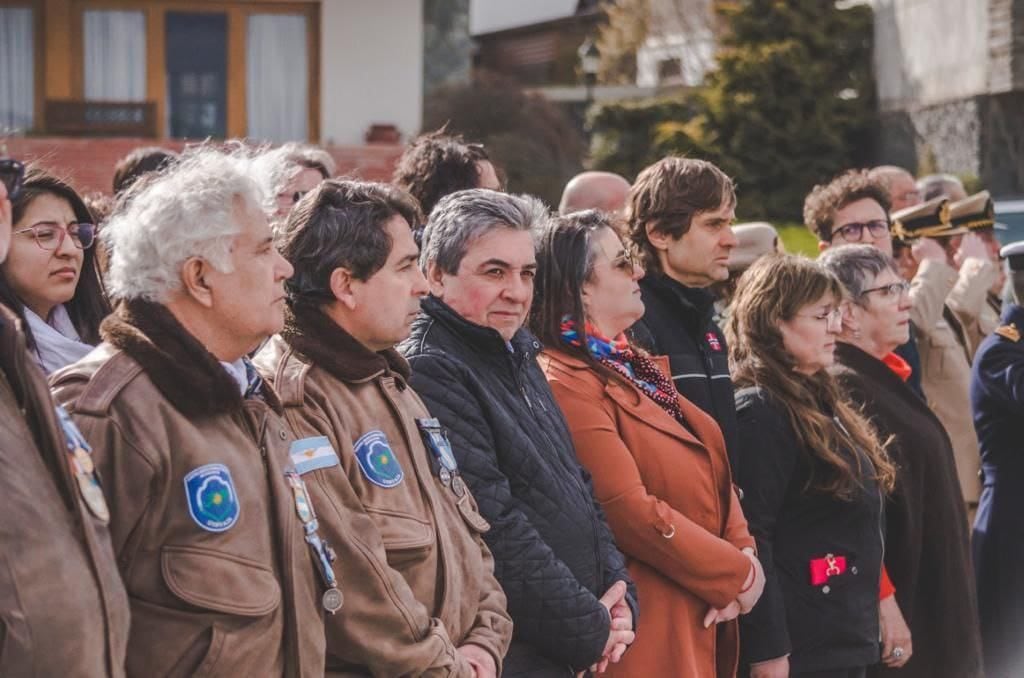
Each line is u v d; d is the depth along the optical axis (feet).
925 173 113.60
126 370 17.54
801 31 119.96
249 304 18.40
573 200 38.04
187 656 17.21
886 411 32.76
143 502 17.20
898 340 33.58
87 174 99.81
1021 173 105.81
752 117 115.55
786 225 108.58
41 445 15.52
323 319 21.17
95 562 15.47
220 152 19.84
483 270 24.11
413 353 23.76
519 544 22.84
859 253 33.78
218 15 111.86
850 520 29.45
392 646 19.57
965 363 40.70
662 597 26.37
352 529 19.70
